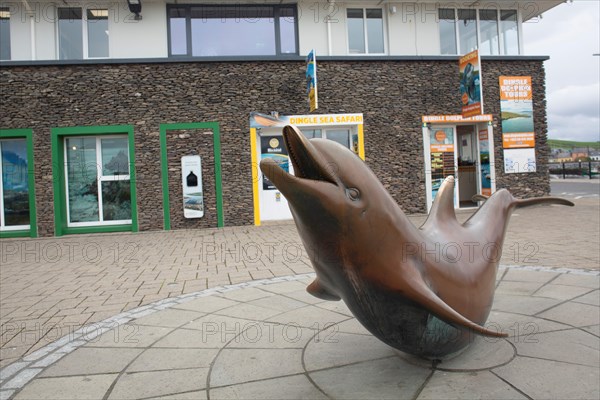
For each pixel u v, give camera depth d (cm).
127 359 363
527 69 1517
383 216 266
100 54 1406
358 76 1405
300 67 1368
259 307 495
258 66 1352
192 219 1329
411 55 1480
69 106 1292
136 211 1311
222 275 681
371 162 1415
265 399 289
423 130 1445
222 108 1338
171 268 756
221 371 333
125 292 599
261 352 365
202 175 1330
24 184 1325
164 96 1317
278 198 1406
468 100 1383
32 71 1283
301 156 255
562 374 303
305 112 1372
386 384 299
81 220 1345
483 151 1526
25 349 400
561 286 530
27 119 1284
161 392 304
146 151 1313
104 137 1344
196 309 497
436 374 309
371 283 268
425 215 1419
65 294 601
